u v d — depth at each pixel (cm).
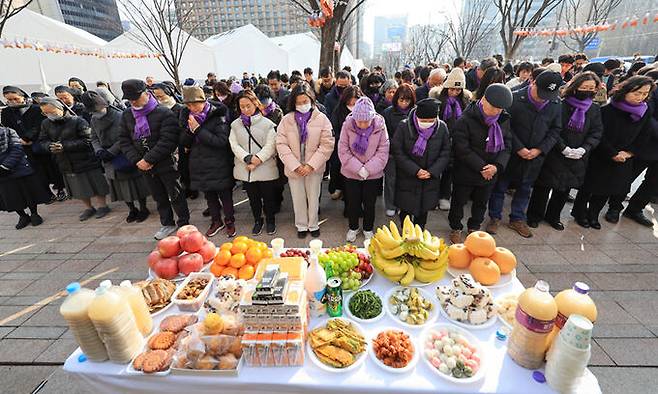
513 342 129
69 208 487
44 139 412
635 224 377
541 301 119
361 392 122
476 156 306
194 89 315
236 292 157
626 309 247
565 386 114
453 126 339
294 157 333
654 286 272
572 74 539
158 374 126
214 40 1428
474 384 120
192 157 347
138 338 137
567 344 110
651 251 322
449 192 430
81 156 413
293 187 349
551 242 343
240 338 135
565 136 324
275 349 127
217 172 349
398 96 350
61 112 396
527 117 317
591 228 371
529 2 885
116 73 1090
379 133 310
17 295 289
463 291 154
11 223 441
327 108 463
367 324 152
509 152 309
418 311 156
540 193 362
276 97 556
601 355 207
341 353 131
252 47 1254
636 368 199
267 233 382
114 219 441
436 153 305
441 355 132
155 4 873
